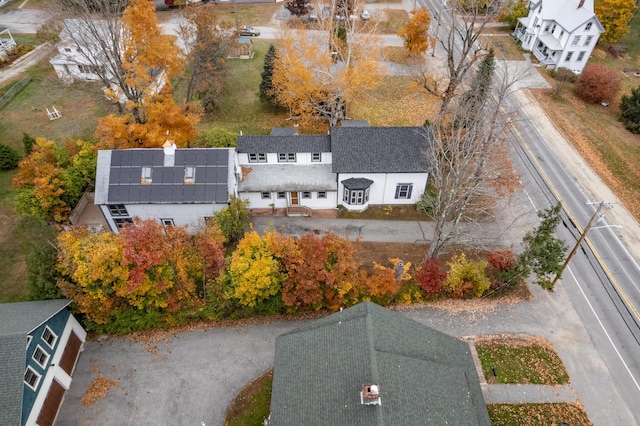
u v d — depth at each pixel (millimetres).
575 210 41000
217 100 54281
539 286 33906
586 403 26750
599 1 70562
